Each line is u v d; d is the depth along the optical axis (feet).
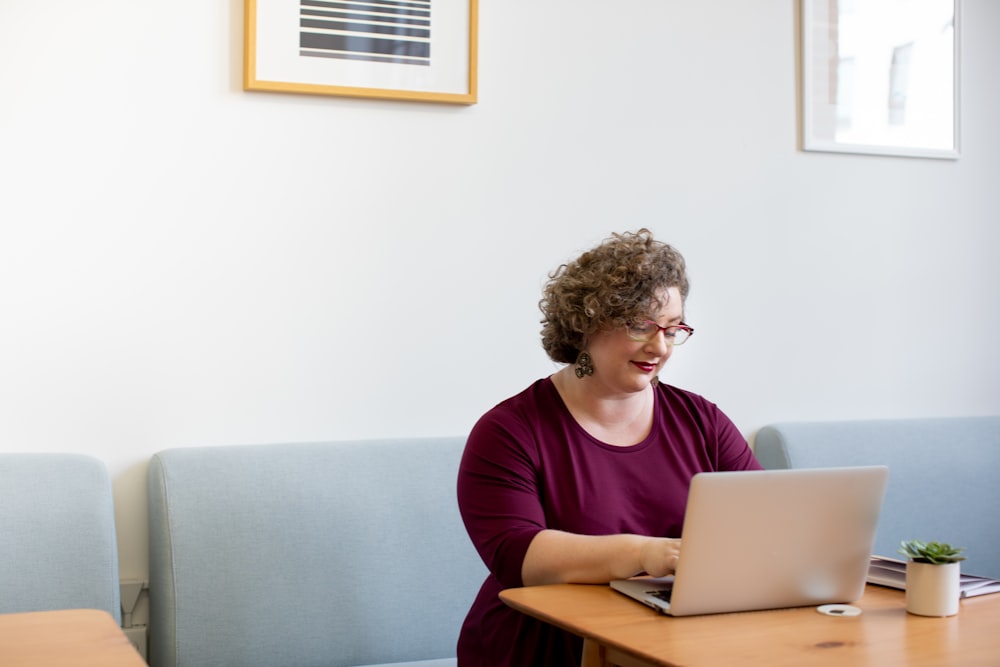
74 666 4.18
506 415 6.26
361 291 8.45
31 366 7.64
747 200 9.70
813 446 9.38
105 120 7.82
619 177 9.25
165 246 7.95
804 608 5.20
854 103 10.09
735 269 9.64
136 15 7.90
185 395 7.98
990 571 9.71
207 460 7.68
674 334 6.13
